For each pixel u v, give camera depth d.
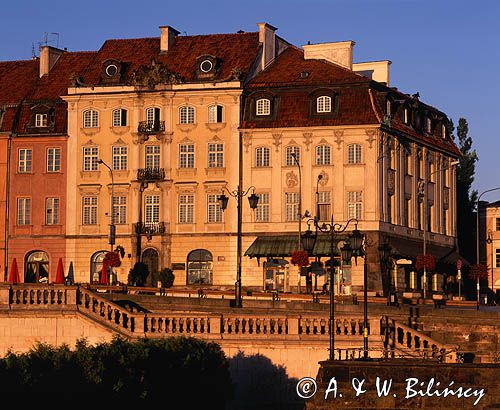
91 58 126.81
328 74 118.19
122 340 62.44
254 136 117.62
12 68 129.00
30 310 66.12
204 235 117.88
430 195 126.56
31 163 122.50
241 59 120.69
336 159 115.88
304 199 116.31
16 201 122.44
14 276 117.38
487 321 77.19
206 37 123.75
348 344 65.75
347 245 67.31
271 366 65.06
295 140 116.75
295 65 121.25
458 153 133.38
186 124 119.06
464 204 145.25
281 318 65.44
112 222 120.12
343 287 113.94
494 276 145.62
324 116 116.38
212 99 118.56
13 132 122.56
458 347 67.19
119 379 59.00
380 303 89.69
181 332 65.56
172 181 119.00
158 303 76.69
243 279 116.62
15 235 122.06
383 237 115.12
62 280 110.25
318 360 65.19
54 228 121.38
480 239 146.62
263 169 117.31
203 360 62.38
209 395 62.88
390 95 118.56
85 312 66.06
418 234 123.00
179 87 119.00
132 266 119.25
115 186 120.12
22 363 57.09
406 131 120.88
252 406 64.81
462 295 130.75
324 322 65.75
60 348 60.50
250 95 118.38
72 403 57.81
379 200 115.12
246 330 65.31
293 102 117.50
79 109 121.44
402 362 57.84
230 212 117.62
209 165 118.44
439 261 124.50
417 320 77.75
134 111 120.31
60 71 126.25
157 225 119.06
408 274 120.38
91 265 120.50
